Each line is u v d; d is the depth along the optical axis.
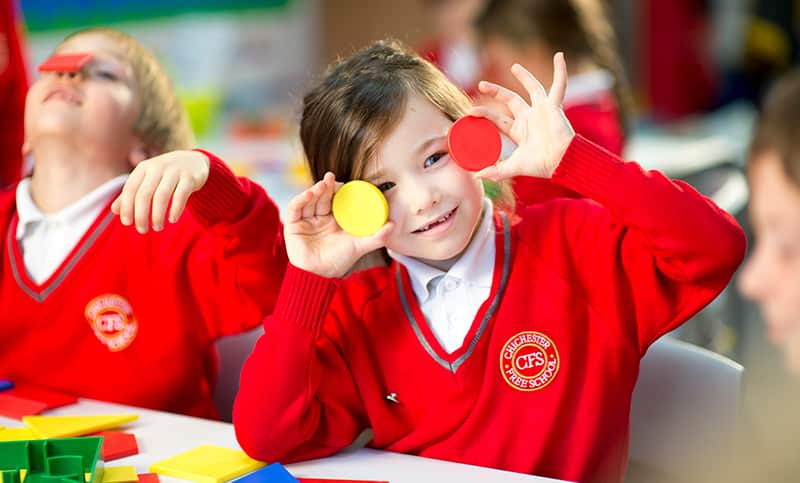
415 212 1.11
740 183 2.38
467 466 1.09
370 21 4.20
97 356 1.44
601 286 1.18
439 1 3.06
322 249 1.12
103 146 1.46
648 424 1.30
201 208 1.25
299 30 4.09
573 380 1.16
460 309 1.19
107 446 1.13
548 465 1.16
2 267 1.46
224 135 3.41
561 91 1.11
